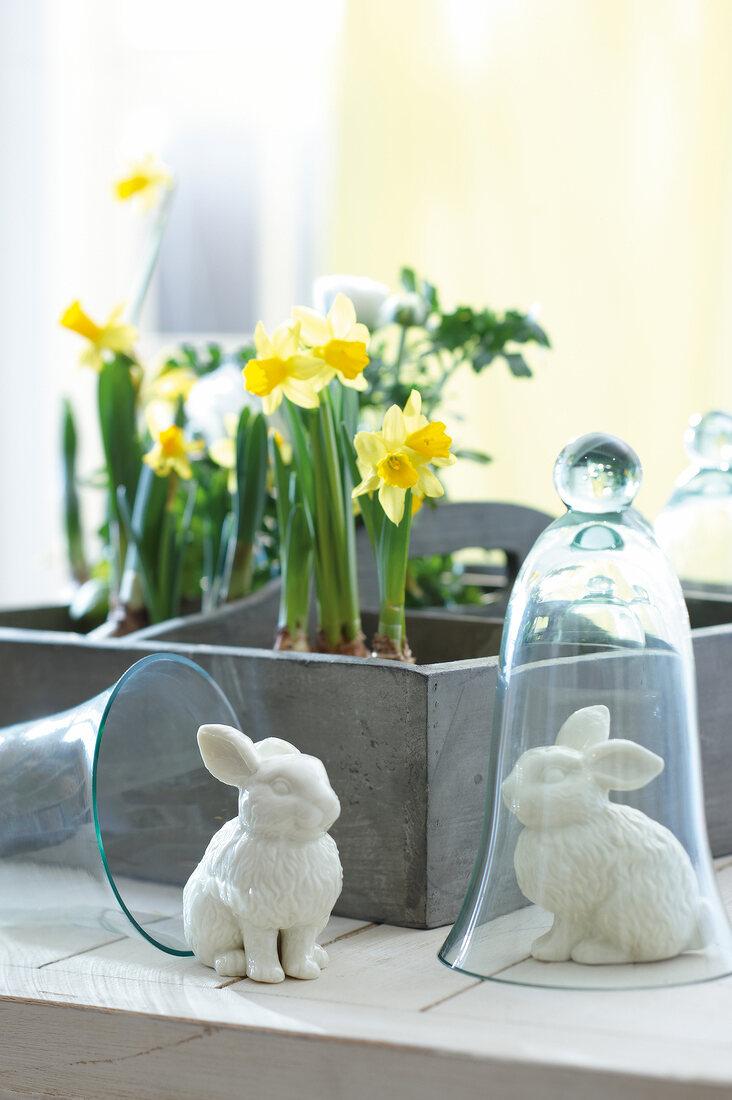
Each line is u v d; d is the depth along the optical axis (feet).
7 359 6.87
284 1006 1.65
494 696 2.05
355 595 2.49
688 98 5.61
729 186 5.59
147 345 6.84
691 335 5.68
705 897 1.78
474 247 5.97
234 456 3.00
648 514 5.77
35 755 1.93
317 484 2.41
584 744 1.75
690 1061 1.44
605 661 1.78
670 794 1.78
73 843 1.87
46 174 6.79
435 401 3.24
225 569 3.11
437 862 2.00
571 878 1.71
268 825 1.71
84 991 1.74
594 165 5.78
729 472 3.07
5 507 6.95
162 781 2.04
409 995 1.68
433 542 3.14
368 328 2.58
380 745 2.01
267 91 6.65
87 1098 1.69
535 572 1.88
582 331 5.85
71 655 2.53
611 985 1.69
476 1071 1.47
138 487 3.13
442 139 5.98
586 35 5.75
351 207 6.10
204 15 6.70
